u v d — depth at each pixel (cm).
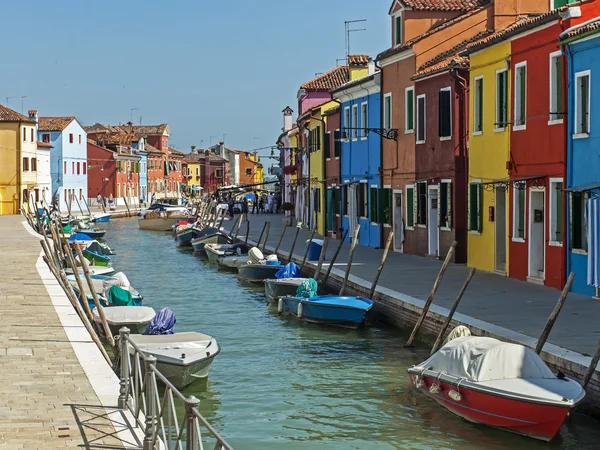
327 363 1703
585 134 1953
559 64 2089
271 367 1680
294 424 1322
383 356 1750
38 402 1062
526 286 2136
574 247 2005
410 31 3183
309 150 4809
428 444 1220
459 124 2689
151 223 6262
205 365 1499
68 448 894
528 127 2223
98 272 2942
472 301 1902
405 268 2619
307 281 2228
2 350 1369
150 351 1478
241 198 9638
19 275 2519
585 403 1253
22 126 7644
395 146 3247
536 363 1269
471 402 1252
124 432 950
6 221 6303
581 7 2019
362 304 2042
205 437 1270
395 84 3250
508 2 2931
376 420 1331
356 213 3794
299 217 5450
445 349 1344
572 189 1869
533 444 1197
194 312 2375
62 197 8569
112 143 9956
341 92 3872
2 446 896
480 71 2520
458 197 2709
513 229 2314
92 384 1152
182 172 13312
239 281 3097
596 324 1591
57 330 1551
